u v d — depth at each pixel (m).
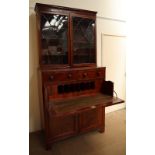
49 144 2.24
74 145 2.34
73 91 2.35
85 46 2.57
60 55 2.38
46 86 2.14
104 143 2.37
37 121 2.75
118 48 3.44
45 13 2.16
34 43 2.53
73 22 2.37
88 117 2.53
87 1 2.90
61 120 2.30
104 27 3.18
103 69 2.55
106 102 2.04
